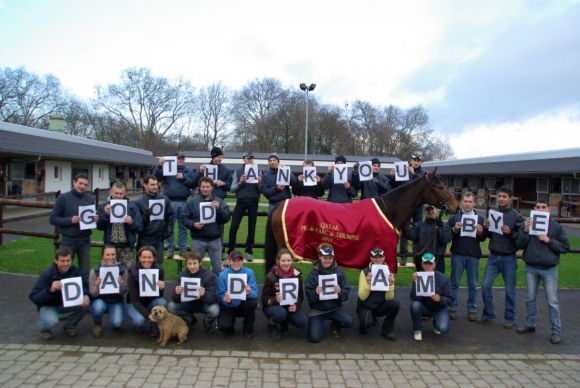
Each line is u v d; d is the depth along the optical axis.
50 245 9.52
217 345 4.34
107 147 29.69
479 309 5.84
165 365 3.83
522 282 7.46
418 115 64.69
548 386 3.68
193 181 6.81
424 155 65.06
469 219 5.27
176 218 6.75
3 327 4.64
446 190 5.23
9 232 7.01
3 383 3.41
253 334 4.68
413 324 4.74
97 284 4.47
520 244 4.93
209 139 62.44
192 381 3.53
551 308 4.77
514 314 5.13
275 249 5.19
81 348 4.16
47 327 4.28
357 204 5.07
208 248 5.64
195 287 4.45
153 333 4.47
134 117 53.75
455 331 5.00
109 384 3.44
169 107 54.41
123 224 5.08
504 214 5.20
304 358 4.09
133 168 34.59
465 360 4.18
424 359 4.18
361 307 4.72
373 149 64.38
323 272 4.55
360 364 4.00
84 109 52.53
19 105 46.69
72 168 22.33
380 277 4.48
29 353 4.01
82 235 5.18
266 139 58.72
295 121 58.28
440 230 5.36
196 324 4.96
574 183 20.52
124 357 3.97
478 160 33.59
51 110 49.03
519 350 4.48
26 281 6.39
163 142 57.31
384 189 6.73
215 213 5.45
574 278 7.79
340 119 62.06
